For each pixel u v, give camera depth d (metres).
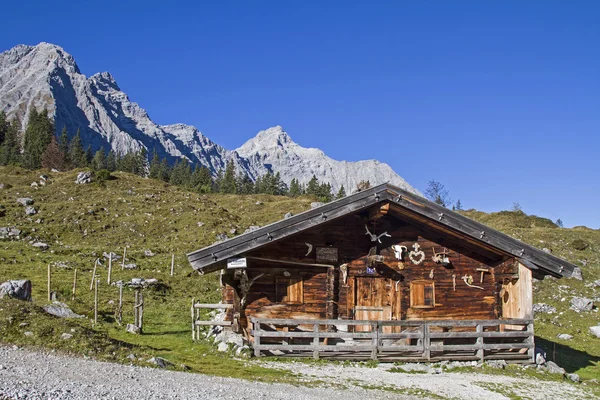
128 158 198.25
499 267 26.64
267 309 24.84
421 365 22.58
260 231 23.19
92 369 15.27
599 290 46.62
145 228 59.75
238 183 182.62
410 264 26.33
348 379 18.88
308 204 85.69
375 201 24.31
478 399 17.44
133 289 37.53
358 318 25.69
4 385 12.09
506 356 24.30
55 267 42.00
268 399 13.99
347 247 25.86
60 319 20.17
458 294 26.52
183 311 32.50
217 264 24.08
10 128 192.50
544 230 68.06
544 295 44.44
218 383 15.55
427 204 24.55
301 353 22.98
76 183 76.25
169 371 16.66
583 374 24.77
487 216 81.00
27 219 59.03
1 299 20.69
